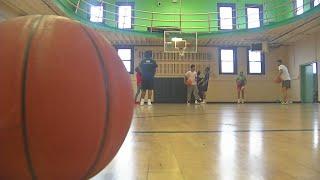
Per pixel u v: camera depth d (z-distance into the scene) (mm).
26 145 917
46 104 916
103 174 1415
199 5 15719
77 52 1007
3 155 931
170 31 14195
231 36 14078
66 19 1112
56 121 921
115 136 1073
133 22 15352
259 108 8578
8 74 934
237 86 15133
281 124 3738
